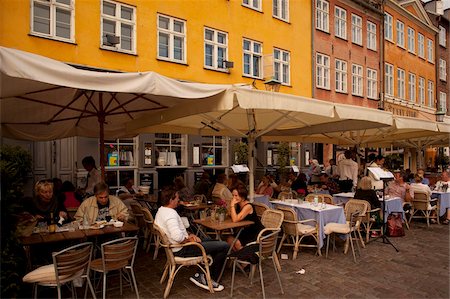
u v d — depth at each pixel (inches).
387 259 248.5
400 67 1018.1
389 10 980.6
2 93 192.9
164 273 201.9
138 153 509.0
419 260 246.2
